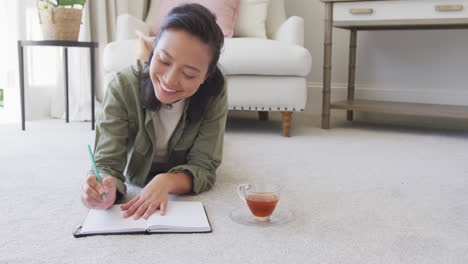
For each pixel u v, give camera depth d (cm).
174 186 123
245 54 241
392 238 105
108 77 253
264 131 268
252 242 101
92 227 103
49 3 244
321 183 152
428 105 281
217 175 159
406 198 137
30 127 261
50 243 98
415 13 248
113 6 304
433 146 224
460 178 162
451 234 108
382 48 316
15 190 137
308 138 244
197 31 100
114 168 124
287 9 346
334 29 331
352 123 306
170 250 96
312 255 95
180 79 103
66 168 166
